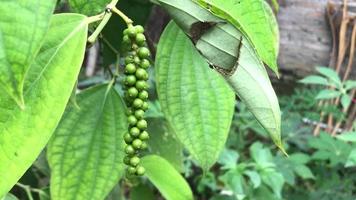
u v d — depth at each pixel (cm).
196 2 38
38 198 68
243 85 39
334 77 103
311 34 119
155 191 106
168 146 67
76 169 50
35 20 28
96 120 50
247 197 98
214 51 39
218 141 50
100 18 38
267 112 39
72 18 37
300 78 122
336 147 105
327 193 103
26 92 35
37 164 63
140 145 43
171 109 50
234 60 39
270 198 98
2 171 35
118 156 50
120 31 58
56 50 36
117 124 50
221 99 50
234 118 119
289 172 104
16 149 35
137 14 59
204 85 50
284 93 126
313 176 106
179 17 40
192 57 50
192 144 50
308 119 120
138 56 41
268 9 56
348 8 116
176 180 60
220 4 39
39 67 35
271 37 40
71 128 50
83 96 50
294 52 120
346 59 118
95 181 50
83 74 128
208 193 117
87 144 50
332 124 122
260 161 100
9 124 35
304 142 118
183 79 50
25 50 28
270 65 40
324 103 121
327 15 117
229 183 98
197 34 39
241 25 38
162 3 40
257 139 129
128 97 42
